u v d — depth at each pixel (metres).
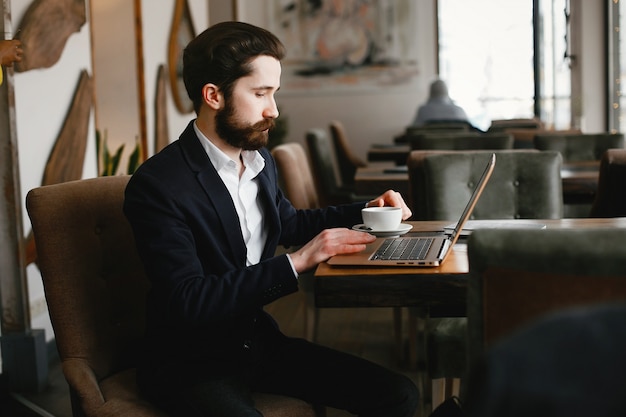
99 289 1.77
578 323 0.53
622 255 0.98
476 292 1.08
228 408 1.48
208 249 1.61
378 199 2.03
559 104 8.15
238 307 1.51
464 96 9.56
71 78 3.83
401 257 1.67
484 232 1.07
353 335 3.86
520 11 9.23
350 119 9.87
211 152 1.65
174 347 1.62
